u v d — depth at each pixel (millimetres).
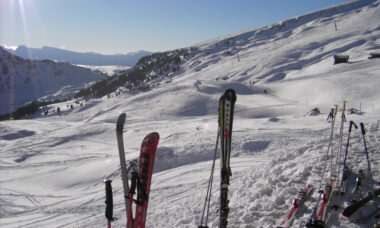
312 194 5344
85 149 38969
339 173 5953
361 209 4516
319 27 196375
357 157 6770
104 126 51094
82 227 9383
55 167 28422
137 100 87812
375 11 174875
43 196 19781
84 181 22375
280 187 6215
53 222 11359
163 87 99312
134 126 48719
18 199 18969
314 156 7387
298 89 78188
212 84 96562
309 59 119312
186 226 6152
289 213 4801
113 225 8570
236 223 5250
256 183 7316
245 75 126875
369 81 65875
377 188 5164
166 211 8039
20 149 41938
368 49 108438
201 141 25875
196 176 13977
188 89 90000
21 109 139625
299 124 32219
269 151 21578
